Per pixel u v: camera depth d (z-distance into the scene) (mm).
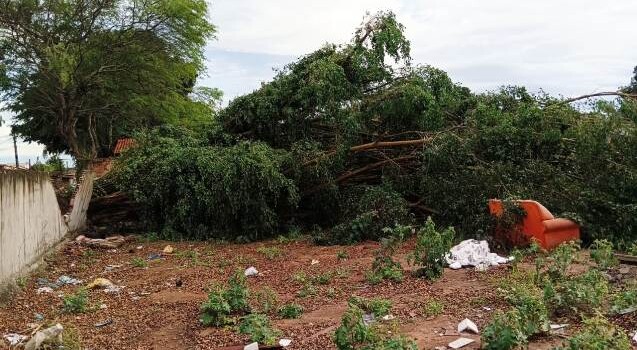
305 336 5281
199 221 13031
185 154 13031
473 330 5016
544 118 11023
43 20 22531
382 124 12844
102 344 5605
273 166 12289
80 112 23312
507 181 10258
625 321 4996
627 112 10000
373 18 12789
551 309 5383
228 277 8445
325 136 13656
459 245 8602
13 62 22422
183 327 5984
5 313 6738
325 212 13141
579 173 10328
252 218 12469
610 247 7148
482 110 11672
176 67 25625
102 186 14312
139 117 25266
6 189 7629
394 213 11125
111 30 23031
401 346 4227
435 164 11430
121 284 8469
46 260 9945
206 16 26531
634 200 9266
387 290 6844
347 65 13008
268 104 13398
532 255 8234
